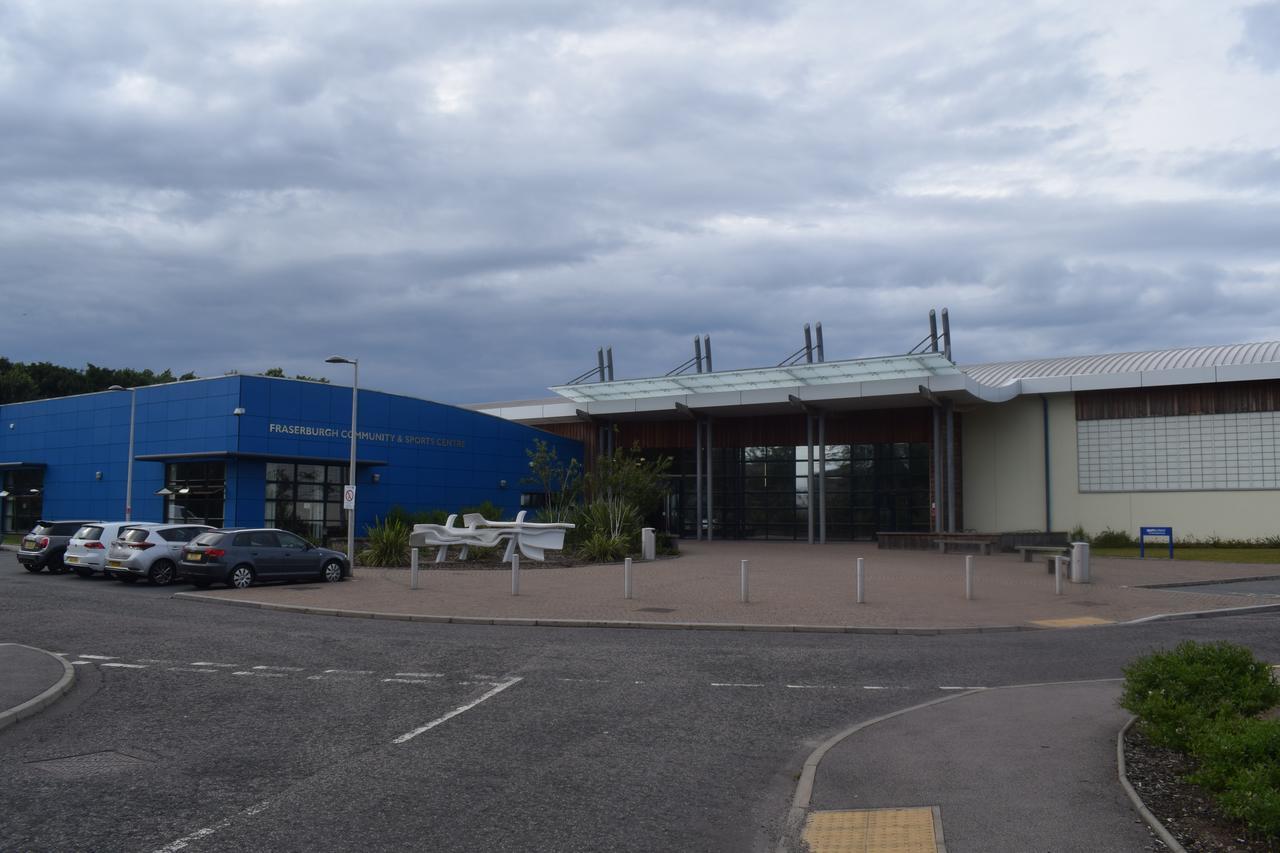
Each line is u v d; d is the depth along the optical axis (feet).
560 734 30.73
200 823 21.57
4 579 88.58
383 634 54.24
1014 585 77.71
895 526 149.07
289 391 127.85
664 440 169.48
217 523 124.47
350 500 90.99
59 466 150.20
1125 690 30.78
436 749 28.55
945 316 140.77
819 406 147.13
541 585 78.38
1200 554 111.86
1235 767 21.62
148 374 264.11
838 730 31.99
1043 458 141.90
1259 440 126.41
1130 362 147.54
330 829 21.25
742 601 67.77
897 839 20.56
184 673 41.34
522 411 176.35
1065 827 20.98
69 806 22.76
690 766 27.20
